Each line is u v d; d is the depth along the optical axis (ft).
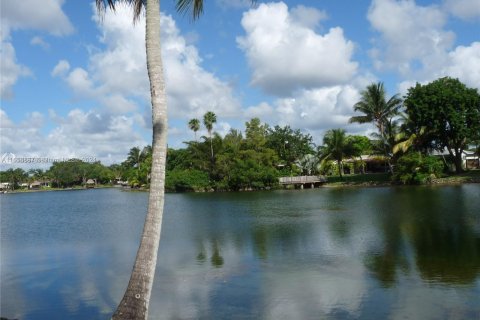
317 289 42.04
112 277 51.37
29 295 45.34
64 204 222.48
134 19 33.04
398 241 63.57
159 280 47.39
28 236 92.17
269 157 257.75
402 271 46.91
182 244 70.44
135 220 119.14
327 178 249.14
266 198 171.01
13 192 517.55
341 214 101.96
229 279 47.09
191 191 258.57
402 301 37.37
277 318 35.06
